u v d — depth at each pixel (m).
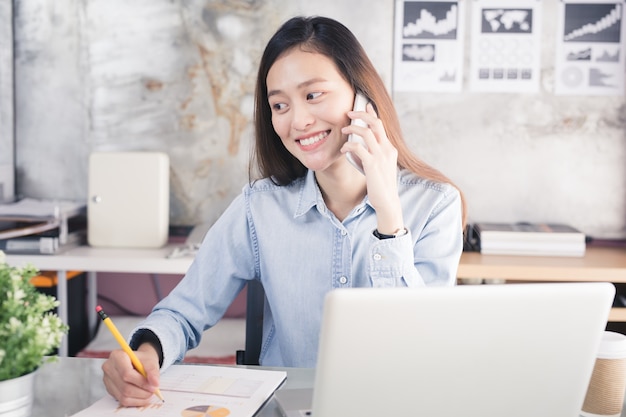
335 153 1.30
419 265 1.37
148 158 2.50
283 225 1.40
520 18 2.73
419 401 0.82
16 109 2.81
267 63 1.32
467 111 2.77
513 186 2.80
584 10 2.72
